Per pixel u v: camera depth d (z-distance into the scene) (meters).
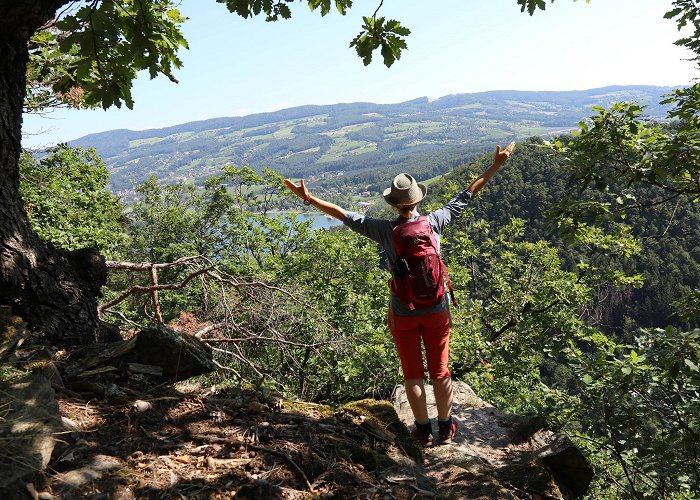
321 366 8.03
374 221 2.77
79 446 2.09
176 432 2.38
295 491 2.12
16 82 3.05
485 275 14.78
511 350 13.02
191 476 2.07
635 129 6.23
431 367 2.93
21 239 3.19
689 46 6.42
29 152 10.38
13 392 2.13
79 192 14.47
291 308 6.85
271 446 2.41
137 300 8.24
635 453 6.63
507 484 2.79
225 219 21.66
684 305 7.26
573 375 7.35
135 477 1.98
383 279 13.80
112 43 3.15
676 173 6.30
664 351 5.74
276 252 18.62
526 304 13.73
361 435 2.76
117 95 3.31
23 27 2.87
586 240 11.95
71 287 3.38
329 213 2.84
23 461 1.77
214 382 5.54
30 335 3.04
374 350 8.11
